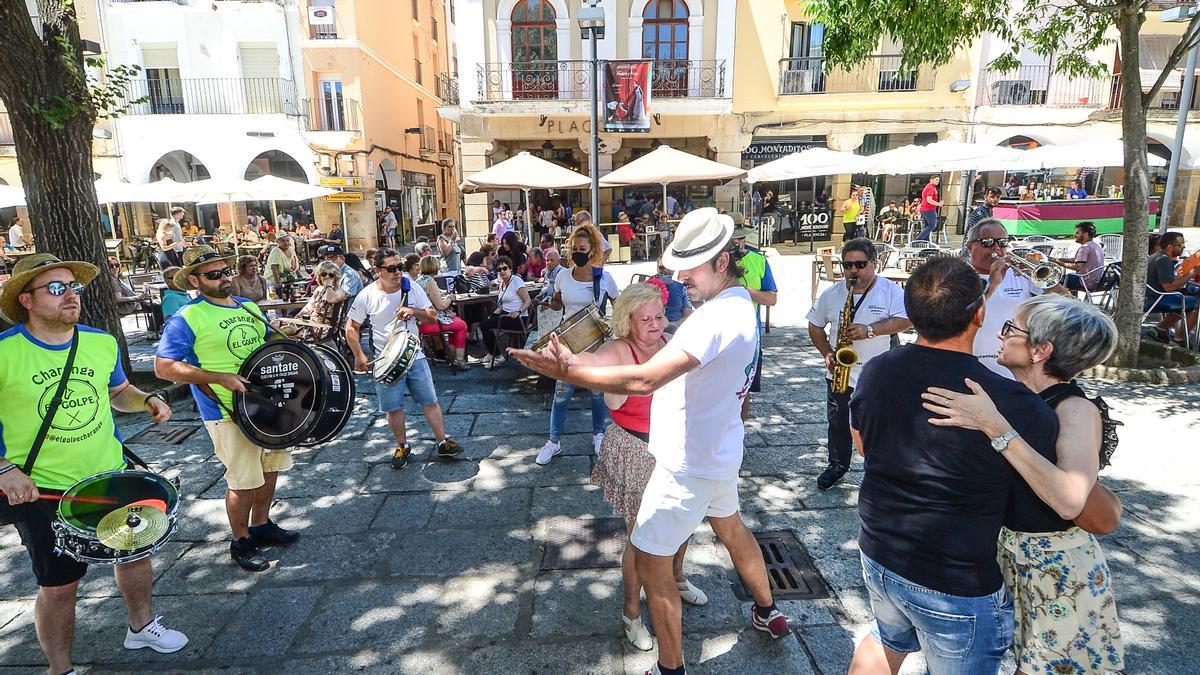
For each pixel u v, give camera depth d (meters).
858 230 18.12
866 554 1.93
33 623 3.03
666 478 2.30
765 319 8.68
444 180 33.00
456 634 2.91
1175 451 4.61
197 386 3.26
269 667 2.73
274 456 3.49
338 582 3.31
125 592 2.76
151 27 19.70
